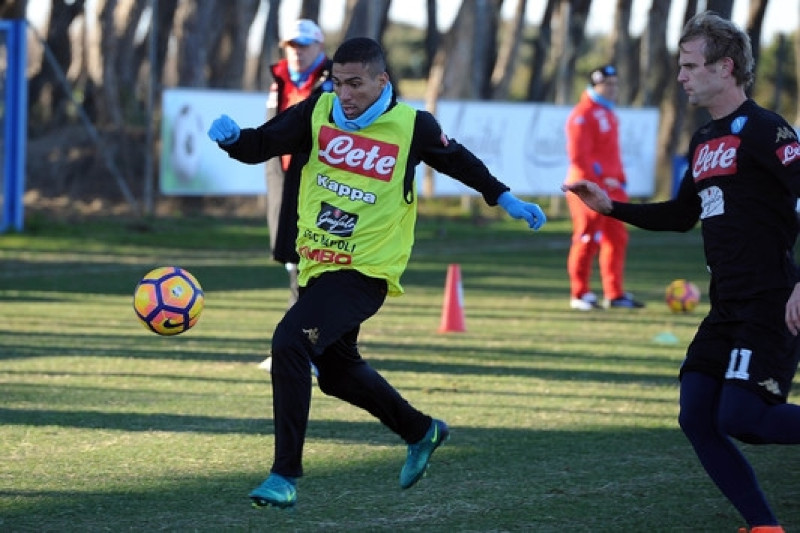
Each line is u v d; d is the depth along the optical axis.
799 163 16.53
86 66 138.25
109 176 96.31
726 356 17.39
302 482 21.62
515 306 50.22
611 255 50.03
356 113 18.33
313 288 18.41
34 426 25.66
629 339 41.03
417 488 21.30
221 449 23.89
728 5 109.88
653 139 95.62
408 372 33.41
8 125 76.31
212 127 18.09
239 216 92.31
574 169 46.75
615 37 114.12
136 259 66.94
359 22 115.38
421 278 61.28
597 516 19.61
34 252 68.44
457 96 114.12
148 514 19.31
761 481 22.22
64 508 19.55
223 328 41.75
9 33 76.12
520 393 30.70
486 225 93.44
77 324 41.81
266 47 112.62
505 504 20.30
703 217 17.61
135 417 26.78
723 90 17.28
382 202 18.36
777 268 16.98
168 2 127.81
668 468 23.03
